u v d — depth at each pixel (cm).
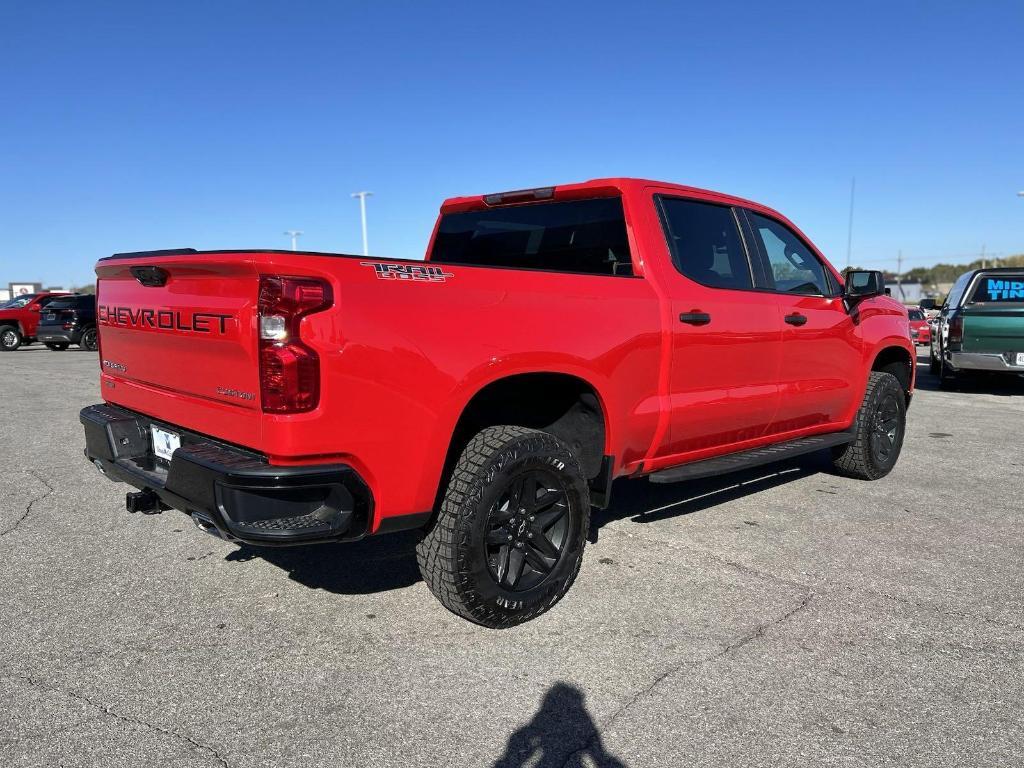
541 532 346
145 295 350
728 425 461
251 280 282
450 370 309
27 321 2411
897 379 647
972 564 419
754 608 361
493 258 495
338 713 273
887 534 469
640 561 421
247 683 292
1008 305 1095
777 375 491
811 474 628
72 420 872
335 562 418
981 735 262
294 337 277
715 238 464
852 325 558
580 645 324
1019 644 326
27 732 260
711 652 318
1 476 605
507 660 311
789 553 435
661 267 418
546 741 257
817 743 257
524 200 469
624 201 421
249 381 287
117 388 393
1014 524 490
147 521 490
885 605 364
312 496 289
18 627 339
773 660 311
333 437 284
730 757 249
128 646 321
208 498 288
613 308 380
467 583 320
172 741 256
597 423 385
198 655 314
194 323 312
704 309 431
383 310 293
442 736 260
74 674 299
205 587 384
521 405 396
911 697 285
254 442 288
